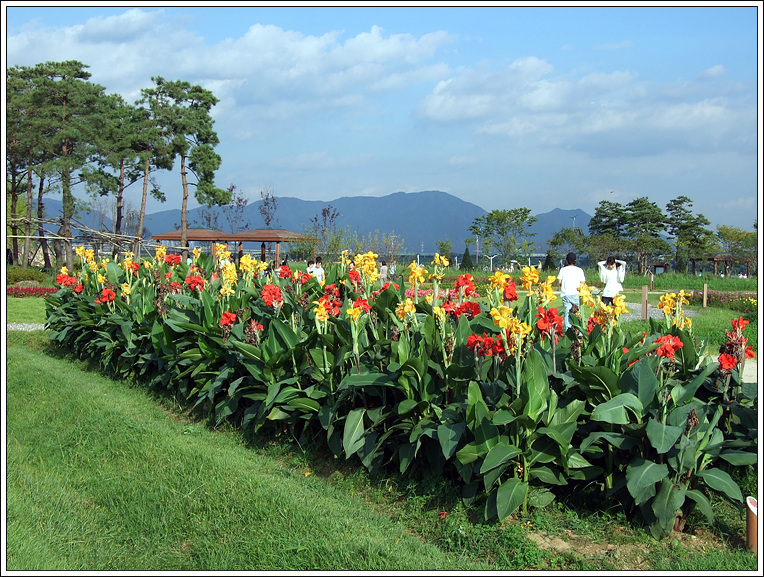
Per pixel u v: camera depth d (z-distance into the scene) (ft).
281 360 19.24
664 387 14.55
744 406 15.44
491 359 16.16
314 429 19.39
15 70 122.31
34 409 24.29
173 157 137.08
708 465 14.08
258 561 12.25
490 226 155.84
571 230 176.35
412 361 15.58
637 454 14.03
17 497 15.58
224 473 16.20
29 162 120.57
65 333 35.68
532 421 13.65
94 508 15.49
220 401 22.16
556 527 13.53
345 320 19.38
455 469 15.66
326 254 96.58
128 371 29.60
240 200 170.91
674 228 193.36
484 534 13.30
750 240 164.45
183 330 24.49
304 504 14.51
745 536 13.10
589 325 18.39
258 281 31.07
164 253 36.52
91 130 117.19
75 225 104.42
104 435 20.08
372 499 16.01
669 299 18.84
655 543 12.89
